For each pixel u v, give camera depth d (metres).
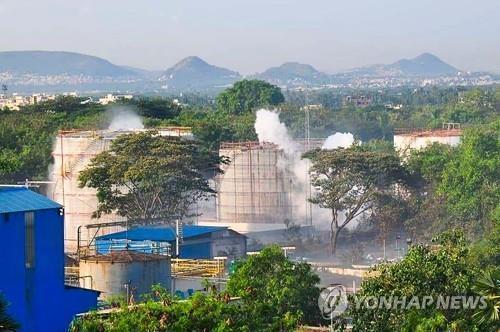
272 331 90.06
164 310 86.75
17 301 115.12
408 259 105.25
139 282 143.62
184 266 171.00
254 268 120.75
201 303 88.19
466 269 104.44
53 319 117.94
